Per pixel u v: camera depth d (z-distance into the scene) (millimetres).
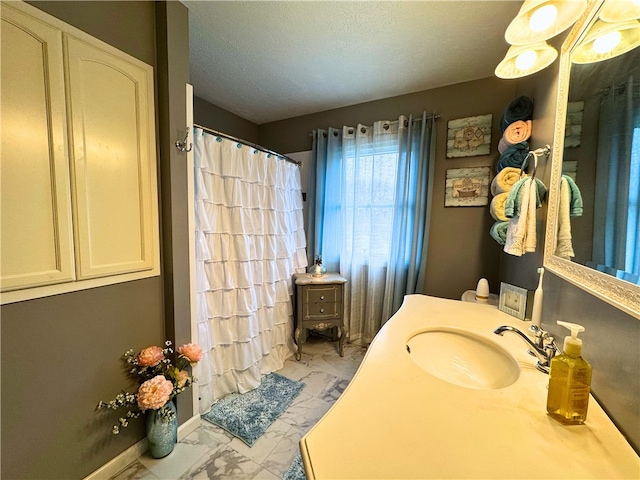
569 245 878
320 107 2594
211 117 2508
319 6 1323
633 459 486
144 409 1185
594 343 691
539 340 860
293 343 2393
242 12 1368
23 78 858
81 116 1001
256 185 1903
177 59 1296
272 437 1418
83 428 1078
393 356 841
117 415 1189
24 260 885
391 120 2367
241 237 1752
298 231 2521
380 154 2367
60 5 934
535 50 1003
